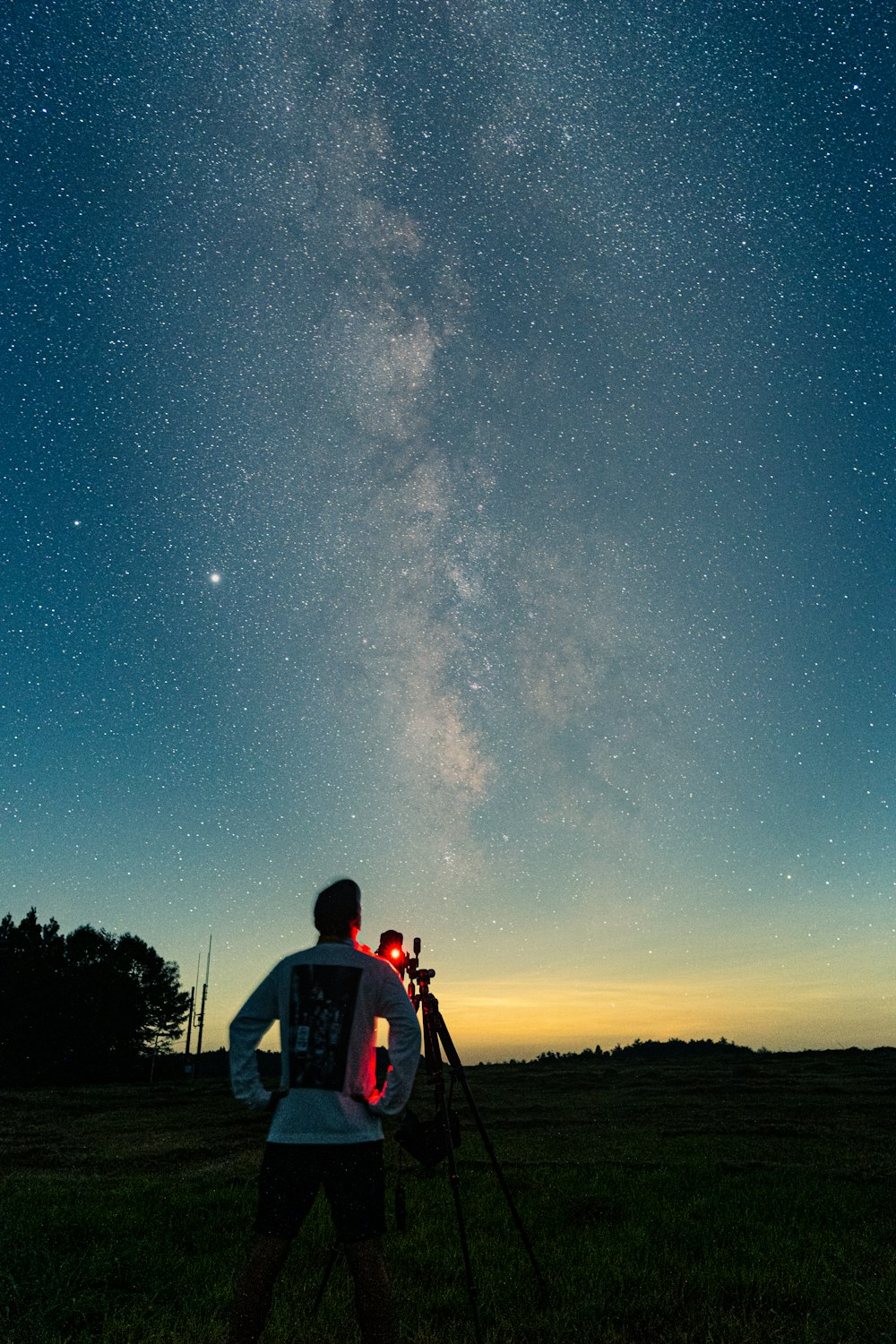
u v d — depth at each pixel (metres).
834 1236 6.16
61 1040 40.38
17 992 40.38
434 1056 4.56
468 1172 9.39
